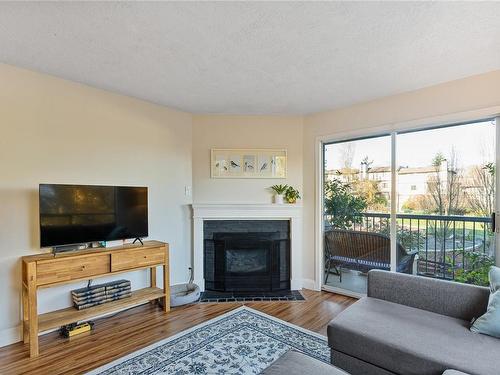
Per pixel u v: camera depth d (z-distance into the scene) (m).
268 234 3.81
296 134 3.87
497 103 2.51
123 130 3.14
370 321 1.86
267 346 2.35
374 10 1.68
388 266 3.26
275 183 3.86
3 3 1.61
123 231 2.92
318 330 2.63
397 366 1.58
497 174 2.58
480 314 1.87
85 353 2.25
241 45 2.10
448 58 2.30
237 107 3.55
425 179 3.01
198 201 3.81
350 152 3.57
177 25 1.84
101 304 2.74
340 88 2.94
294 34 1.95
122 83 2.81
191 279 3.75
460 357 1.46
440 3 1.62
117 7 1.65
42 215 2.39
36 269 2.25
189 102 3.37
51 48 2.13
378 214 3.34
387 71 2.54
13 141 2.42
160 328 2.66
